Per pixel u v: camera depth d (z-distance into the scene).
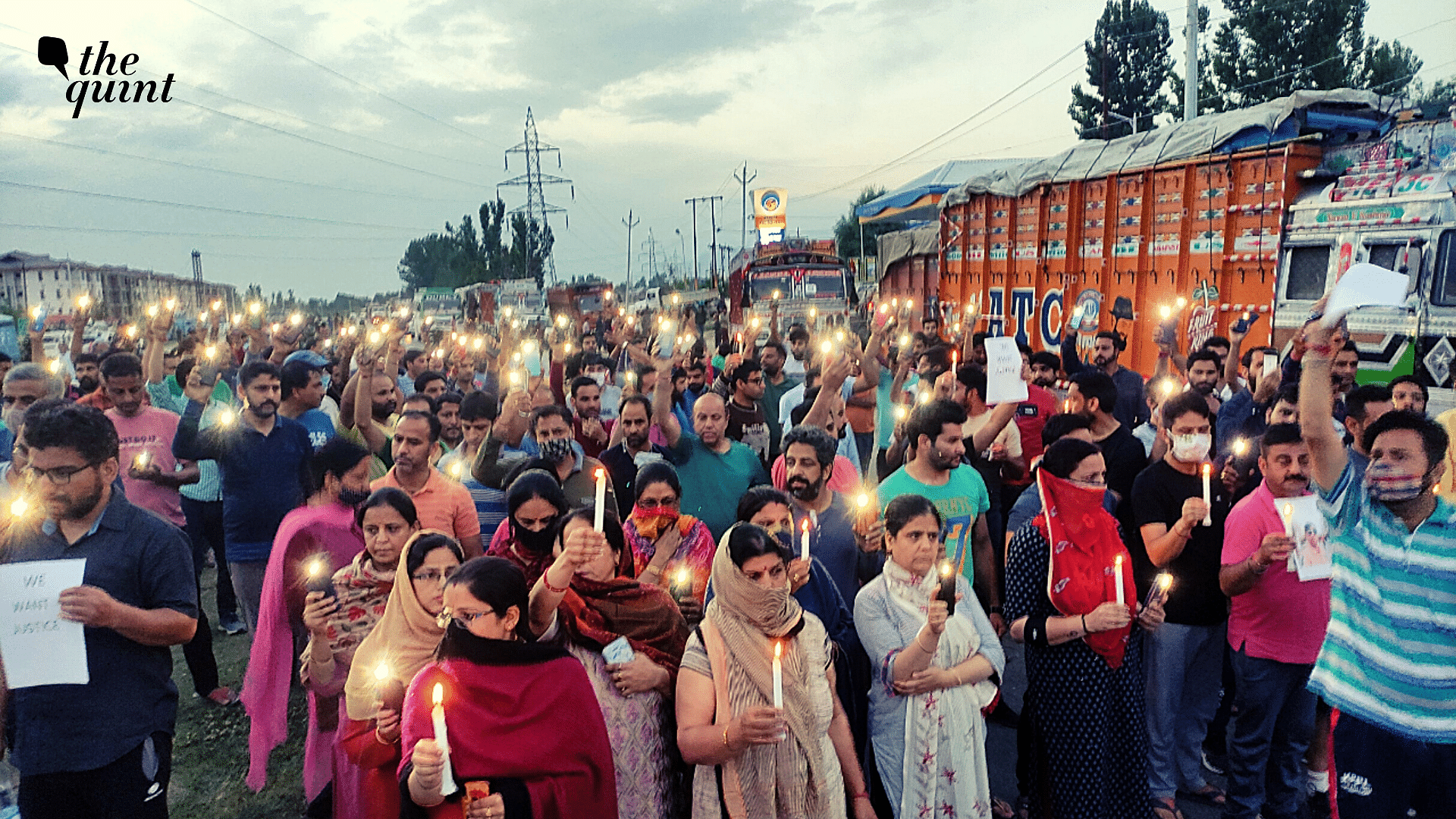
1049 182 12.92
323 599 3.55
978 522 4.87
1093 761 3.65
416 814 2.64
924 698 3.42
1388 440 3.20
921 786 3.40
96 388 7.47
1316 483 3.42
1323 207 8.79
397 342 7.52
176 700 3.38
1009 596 3.84
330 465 4.31
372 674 3.17
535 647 2.84
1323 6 33.56
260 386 5.37
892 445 5.43
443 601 3.13
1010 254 14.11
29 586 2.90
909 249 21.41
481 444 5.45
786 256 22.67
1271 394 6.09
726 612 3.10
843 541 4.39
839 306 21.70
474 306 42.12
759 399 7.72
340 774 3.62
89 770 3.09
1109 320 11.88
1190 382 6.99
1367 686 3.28
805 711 3.06
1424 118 8.10
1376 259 8.20
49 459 3.01
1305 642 3.85
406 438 4.49
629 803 3.13
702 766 3.08
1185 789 4.50
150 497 6.64
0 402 6.07
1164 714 4.31
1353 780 3.33
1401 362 7.98
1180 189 10.59
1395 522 3.26
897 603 3.52
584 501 4.88
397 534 3.67
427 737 2.69
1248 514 3.97
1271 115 9.22
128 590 3.17
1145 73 43.38
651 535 3.98
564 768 2.76
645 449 5.42
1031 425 6.45
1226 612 4.30
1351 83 34.31
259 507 5.45
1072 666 3.67
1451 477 3.78
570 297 42.91
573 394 6.19
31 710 3.07
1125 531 4.69
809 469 4.30
